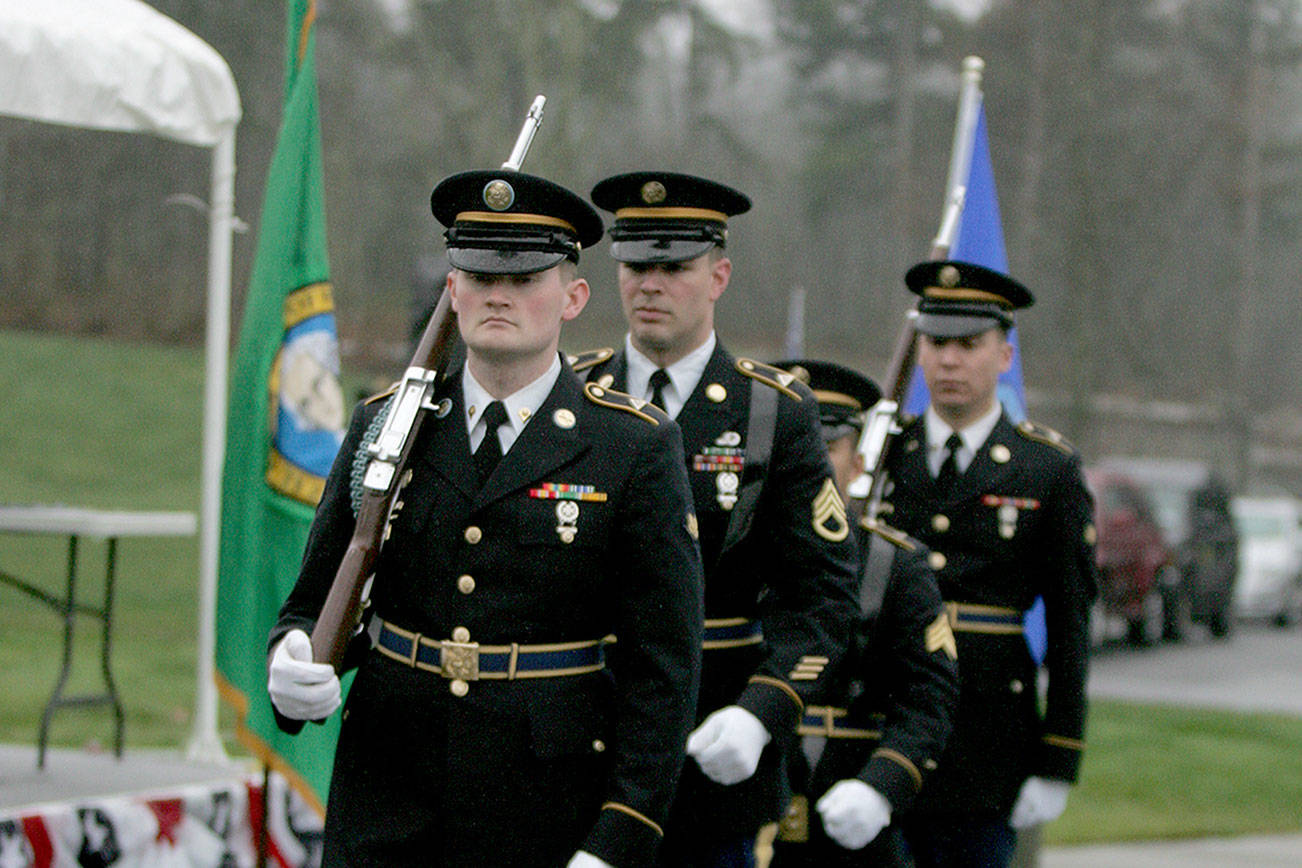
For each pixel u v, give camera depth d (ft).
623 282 27.99
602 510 22.47
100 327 198.80
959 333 35.78
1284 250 349.41
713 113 259.60
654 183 27.61
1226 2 272.31
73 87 37.47
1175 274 302.86
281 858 38.73
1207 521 141.28
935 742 30.76
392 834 22.24
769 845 35.37
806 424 28.07
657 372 28.04
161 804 36.09
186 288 206.28
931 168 278.46
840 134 282.97
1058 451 36.58
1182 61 267.59
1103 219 247.09
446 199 22.62
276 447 39.19
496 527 22.34
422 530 22.45
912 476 36.76
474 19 195.62
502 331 22.18
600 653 23.13
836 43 282.15
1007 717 35.70
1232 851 59.31
